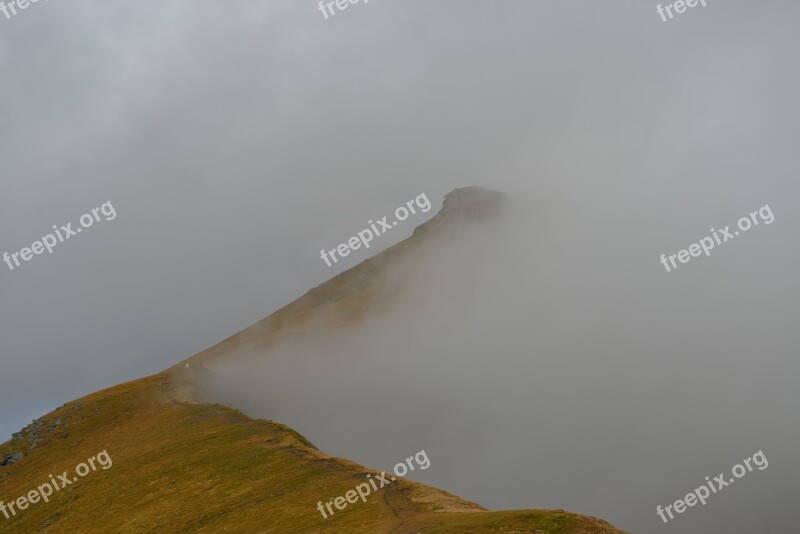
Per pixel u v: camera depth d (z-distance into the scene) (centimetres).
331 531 5738
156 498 8675
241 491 7819
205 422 11588
